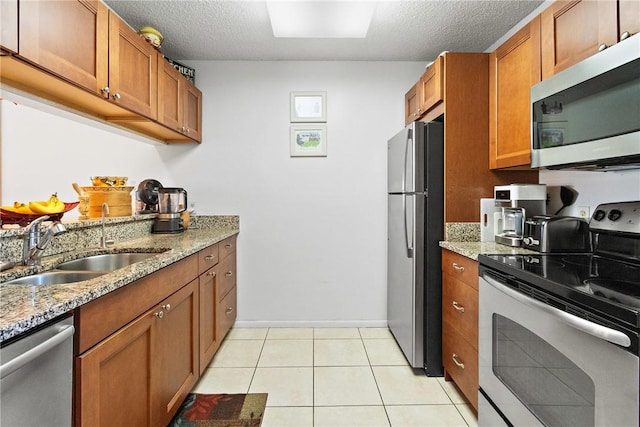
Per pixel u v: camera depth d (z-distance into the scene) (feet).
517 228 6.26
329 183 9.53
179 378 5.38
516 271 4.19
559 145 4.59
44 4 3.93
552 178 6.60
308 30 7.09
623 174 5.09
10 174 8.17
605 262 4.58
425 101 7.80
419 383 6.71
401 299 7.79
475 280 5.42
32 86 4.60
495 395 4.61
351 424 5.46
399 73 9.47
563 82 4.49
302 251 9.59
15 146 8.21
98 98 5.13
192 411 5.80
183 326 5.57
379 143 9.49
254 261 9.58
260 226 9.55
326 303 9.61
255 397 6.21
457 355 6.15
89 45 4.75
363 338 8.83
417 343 7.02
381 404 6.00
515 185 6.15
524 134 5.73
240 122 9.45
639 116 3.51
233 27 7.56
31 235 4.26
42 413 2.62
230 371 7.14
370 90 9.48
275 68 9.43
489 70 6.82
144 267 4.12
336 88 9.47
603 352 2.90
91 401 3.14
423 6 6.72
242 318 9.57
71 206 5.45
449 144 6.86
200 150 9.44
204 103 9.40
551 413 3.53
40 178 8.52
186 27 7.55
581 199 5.89
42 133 8.53
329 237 9.59
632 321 2.64
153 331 4.39
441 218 7.04
